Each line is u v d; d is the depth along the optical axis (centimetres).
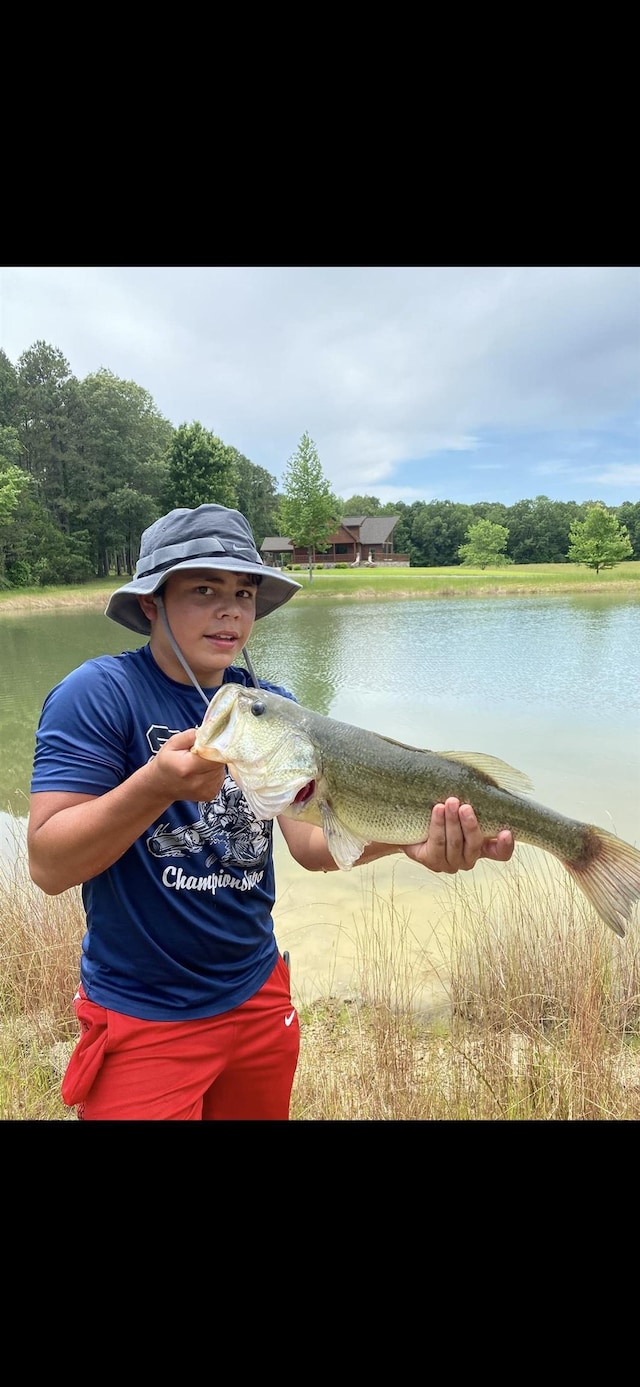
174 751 154
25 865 536
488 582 4259
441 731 1034
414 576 4769
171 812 187
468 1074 344
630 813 697
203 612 192
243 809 201
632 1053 375
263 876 213
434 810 219
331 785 224
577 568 5709
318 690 1337
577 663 1609
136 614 213
